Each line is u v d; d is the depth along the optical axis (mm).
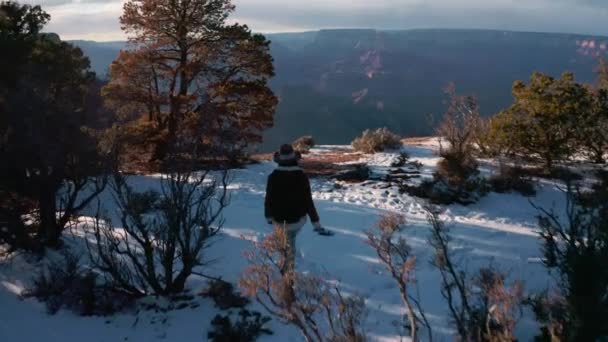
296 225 6004
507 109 14695
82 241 8258
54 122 7691
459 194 11648
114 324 5629
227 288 6035
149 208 9180
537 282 5707
